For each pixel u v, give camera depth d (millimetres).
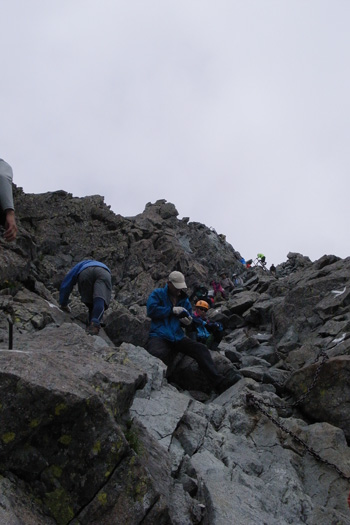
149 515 5305
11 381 5008
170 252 23469
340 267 17688
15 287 11445
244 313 17250
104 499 5195
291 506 7340
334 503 7727
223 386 10406
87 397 5199
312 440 8609
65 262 20797
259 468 7977
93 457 5215
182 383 10719
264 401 9484
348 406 9180
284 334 14234
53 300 12383
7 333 8648
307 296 14531
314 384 9484
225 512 6441
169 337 10531
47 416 5074
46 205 22438
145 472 5395
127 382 6137
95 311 10719
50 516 5020
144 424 7852
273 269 30281
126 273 21438
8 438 4965
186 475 6891
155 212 30375
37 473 5082
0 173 6332
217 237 32531
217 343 12531
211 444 8109
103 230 22688
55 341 7863
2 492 4758
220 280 25406
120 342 11484
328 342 12680
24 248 14500
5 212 6316
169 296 11102
